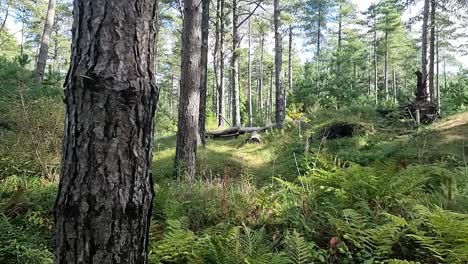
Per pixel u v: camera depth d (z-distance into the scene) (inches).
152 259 130.6
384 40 1611.7
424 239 120.7
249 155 455.8
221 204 181.2
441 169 199.5
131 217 89.8
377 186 166.4
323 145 416.2
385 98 780.0
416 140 366.0
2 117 283.3
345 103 628.7
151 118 94.7
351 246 136.6
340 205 165.2
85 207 86.6
